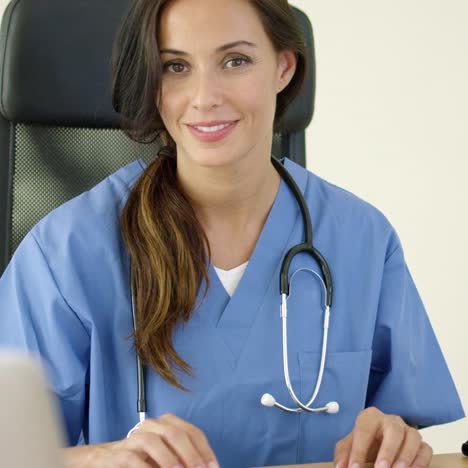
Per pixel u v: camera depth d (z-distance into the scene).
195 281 1.51
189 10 1.44
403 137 2.94
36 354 1.50
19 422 0.53
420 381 1.65
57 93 1.71
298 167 1.74
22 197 1.72
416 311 1.69
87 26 1.72
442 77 2.95
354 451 1.27
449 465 1.30
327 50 2.87
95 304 1.53
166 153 1.61
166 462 1.14
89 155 1.75
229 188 1.53
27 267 1.54
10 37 1.68
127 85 1.54
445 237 2.98
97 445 1.28
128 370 1.51
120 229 1.57
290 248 1.61
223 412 1.49
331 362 1.56
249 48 1.46
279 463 1.52
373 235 1.67
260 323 1.54
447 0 2.94
